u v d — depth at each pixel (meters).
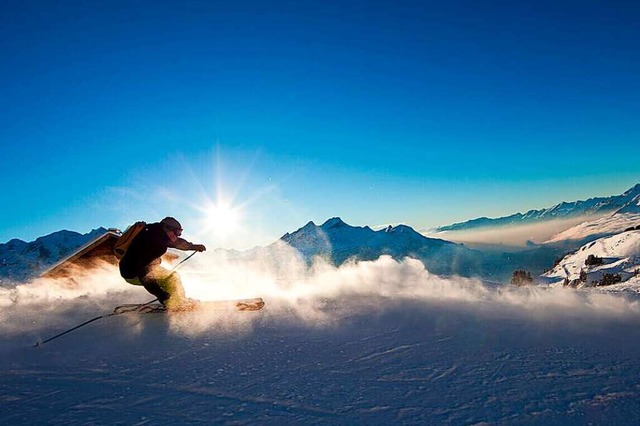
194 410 3.11
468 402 3.19
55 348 4.98
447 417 2.93
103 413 3.08
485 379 3.69
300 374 3.89
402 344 4.93
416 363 4.19
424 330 5.65
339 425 2.84
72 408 3.17
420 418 2.92
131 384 3.69
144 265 7.03
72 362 4.38
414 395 3.35
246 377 3.82
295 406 3.16
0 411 3.13
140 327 6.03
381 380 3.71
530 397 3.27
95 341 5.29
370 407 3.12
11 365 4.32
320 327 5.89
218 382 3.70
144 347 4.94
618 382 3.56
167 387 3.60
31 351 4.87
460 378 3.73
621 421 2.83
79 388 3.61
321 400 3.27
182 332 5.66
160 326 6.07
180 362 4.31
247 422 2.90
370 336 5.34
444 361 4.24
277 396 3.36
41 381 3.80
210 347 4.88
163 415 3.03
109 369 4.12
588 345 4.80
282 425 2.85
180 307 7.12
